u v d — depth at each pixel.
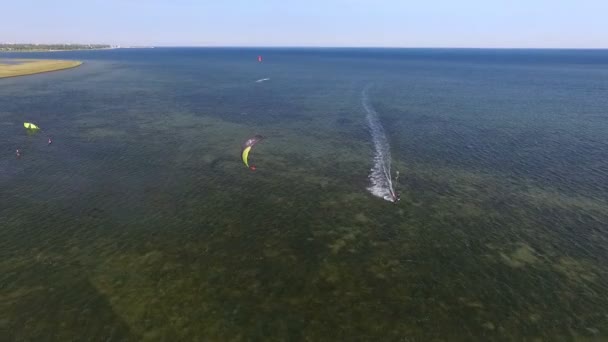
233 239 27.44
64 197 33.09
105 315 20.22
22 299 21.20
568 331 19.64
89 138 50.47
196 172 39.31
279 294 22.06
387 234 28.34
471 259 25.45
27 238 26.84
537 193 34.81
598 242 27.25
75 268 23.88
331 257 25.55
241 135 53.16
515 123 60.03
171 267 24.20
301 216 30.81
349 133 54.50
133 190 34.81
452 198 34.00
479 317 20.55
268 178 38.12
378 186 36.50
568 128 56.66
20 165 40.16
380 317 20.50
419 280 23.42
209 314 20.45
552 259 25.42
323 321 20.17
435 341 19.08
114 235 27.59
